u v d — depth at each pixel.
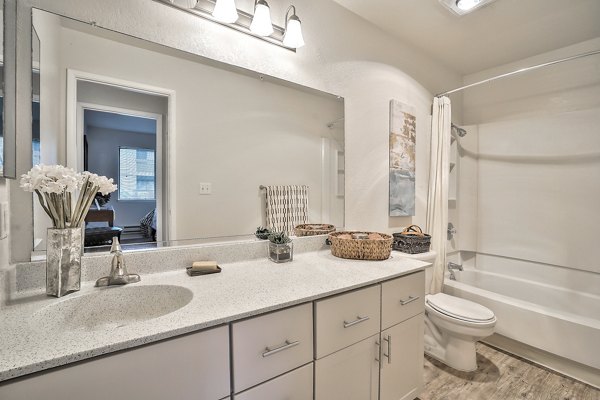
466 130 2.99
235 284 1.11
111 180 1.04
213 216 1.43
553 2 1.89
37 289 0.98
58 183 0.90
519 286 2.59
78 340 0.67
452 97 2.93
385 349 1.30
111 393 0.67
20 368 0.57
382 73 2.18
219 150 1.44
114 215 1.18
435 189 2.48
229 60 1.45
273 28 1.55
